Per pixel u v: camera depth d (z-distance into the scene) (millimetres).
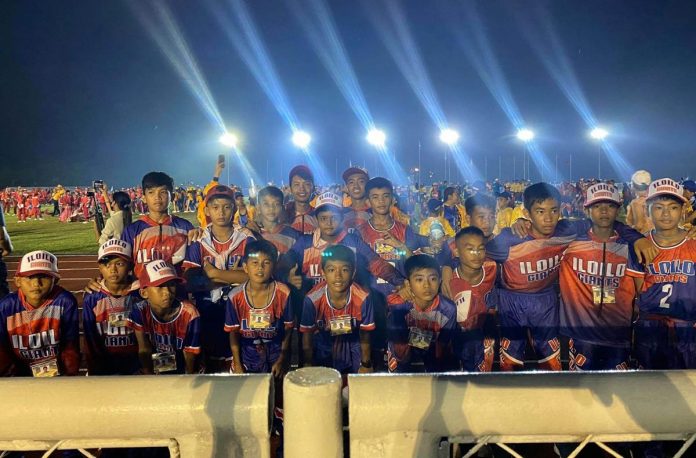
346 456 1286
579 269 3988
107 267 3740
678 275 3750
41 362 3598
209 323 4555
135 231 4875
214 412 1181
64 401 1188
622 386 1211
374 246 5105
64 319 3613
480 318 4223
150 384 1219
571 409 1188
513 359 4277
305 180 5719
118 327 3795
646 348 3908
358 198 5645
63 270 11469
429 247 5355
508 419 1186
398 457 1194
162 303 3656
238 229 4910
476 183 10062
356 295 3953
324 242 4773
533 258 4098
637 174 6602
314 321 4035
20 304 3502
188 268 4789
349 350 4070
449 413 1175
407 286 4016
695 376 1238
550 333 4207
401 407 1164
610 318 3945
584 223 4121
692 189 9703
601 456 3086
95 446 1251
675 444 3047
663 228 3750
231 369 4086
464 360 4223
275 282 4012
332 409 1154
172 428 1197
